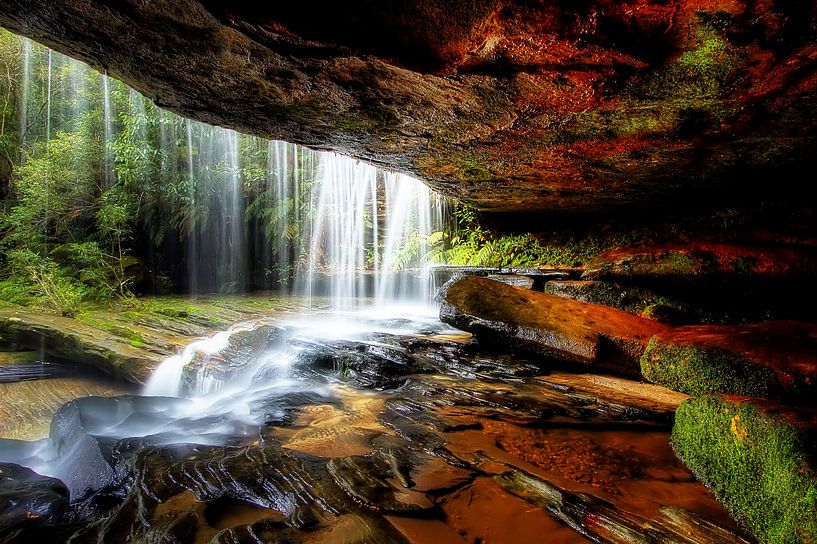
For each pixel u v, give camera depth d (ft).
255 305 37.63
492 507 8.29
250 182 45.91
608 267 22.26
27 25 9.64
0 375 25.21
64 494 11.71
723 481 8.35
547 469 9.82
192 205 43.42
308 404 14.53
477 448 10.87
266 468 9.79
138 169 40.78
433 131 14.85
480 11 7.95
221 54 10.14
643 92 10.64
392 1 7.92
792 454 6.65
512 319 17.94
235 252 47.62
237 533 7.41
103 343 25.70
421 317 31.17
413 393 15.05
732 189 20.67
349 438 11.68
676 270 20.15
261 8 8.24
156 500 8.89
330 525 7.67
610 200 23.88
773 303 18.78
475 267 30.86
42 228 40.04
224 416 14.79
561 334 16.76
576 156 16.60
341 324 29.01
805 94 10.31
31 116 45.34
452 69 9.92
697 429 9.64
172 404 18.40
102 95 43.14
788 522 6.33
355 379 16.99
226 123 15.43
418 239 40.60
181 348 25.95
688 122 12.46
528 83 10.47
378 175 45.52
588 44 8.54
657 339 13.25
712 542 7.16
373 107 12.92
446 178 22.26
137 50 10.39
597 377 16.46
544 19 7.93
